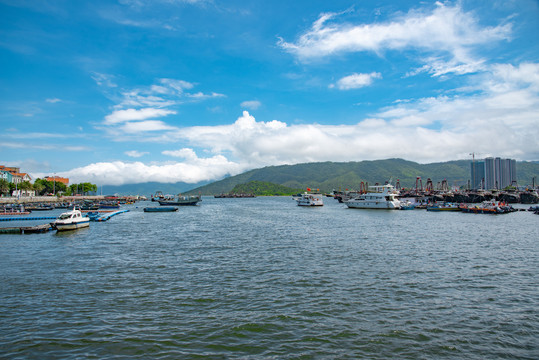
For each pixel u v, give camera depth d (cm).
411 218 10244
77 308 2506
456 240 5531
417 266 3672
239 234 6519
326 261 3941
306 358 1820
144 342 1995
